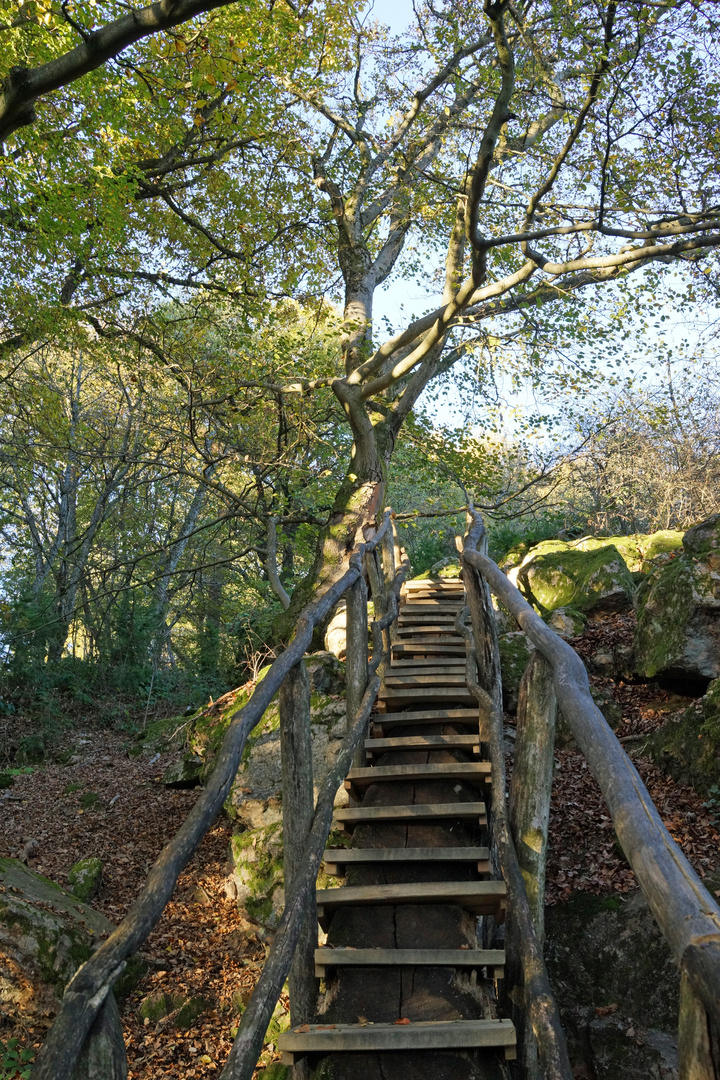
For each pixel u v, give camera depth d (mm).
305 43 11117
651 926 5777
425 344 10023
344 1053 3143
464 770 4887
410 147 12641
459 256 10352
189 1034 6449
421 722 5926
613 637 9867
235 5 9094
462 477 15719
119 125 9367
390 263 16484
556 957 5895
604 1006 5570
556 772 7766
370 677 6039
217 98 11367
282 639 12070
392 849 4234
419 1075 3023
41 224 9375
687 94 8266
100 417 20391
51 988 6129
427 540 20312
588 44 7785
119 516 20719
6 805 11164
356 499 12539
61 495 21672
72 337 12727
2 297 11859
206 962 7254
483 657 6102
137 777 11430
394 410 15008
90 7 8453
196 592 23266
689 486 17047
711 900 1388
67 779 12102
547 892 6359
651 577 9648
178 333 13883
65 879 8633
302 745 4129
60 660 17656
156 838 9555
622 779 1854
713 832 6199
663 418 14367
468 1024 3145
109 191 9148
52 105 9750
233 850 7957
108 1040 1496
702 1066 1196
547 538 17719
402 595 10609
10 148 10148
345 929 3910
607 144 7992
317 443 14672
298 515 14383
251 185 13172
